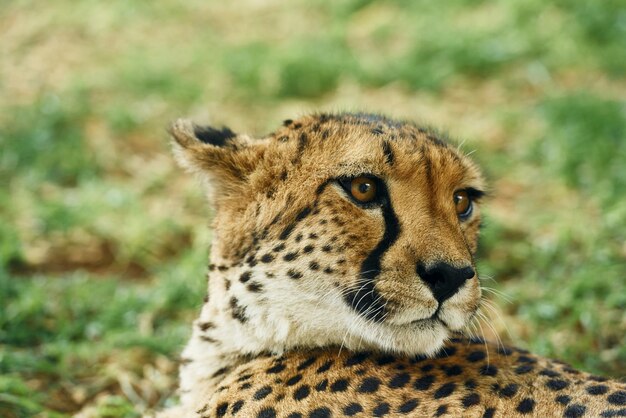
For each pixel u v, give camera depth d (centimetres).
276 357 618
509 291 1035
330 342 615
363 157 600
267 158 638
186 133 679
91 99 1788
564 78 1844
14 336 944
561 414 534
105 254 1219
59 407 852
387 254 588
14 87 1855
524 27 2034
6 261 1126
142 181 1438
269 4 2475
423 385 573
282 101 1817
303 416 569
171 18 2370
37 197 1356
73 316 1021
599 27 1986
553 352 887
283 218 613
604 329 930
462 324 604
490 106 1741
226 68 1922
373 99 1791
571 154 1410
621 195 1257
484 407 549
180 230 1273
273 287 607
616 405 532
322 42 2030
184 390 684
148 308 1033
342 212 599
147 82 1852
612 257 1091
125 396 877
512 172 1435
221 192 659
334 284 597
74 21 2294
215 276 651
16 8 2394
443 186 612
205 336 657
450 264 584
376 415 556
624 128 1495
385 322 588
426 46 1975
